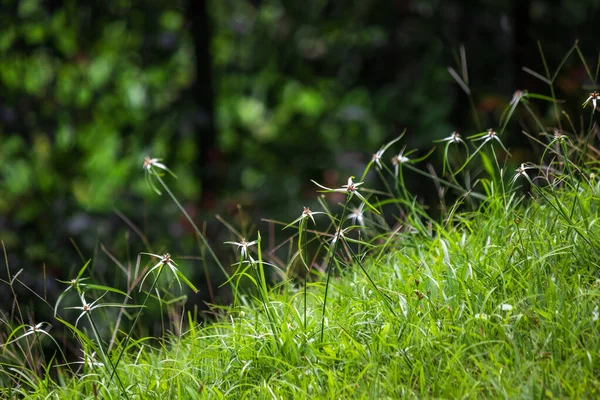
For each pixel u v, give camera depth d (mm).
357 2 12055
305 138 12805
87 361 4289
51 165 11133
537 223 4465
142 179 11812
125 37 12125
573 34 10664
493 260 4184
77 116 11656
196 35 11719
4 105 10891
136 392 4148
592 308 3693
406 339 3768
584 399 3135
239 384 3947
